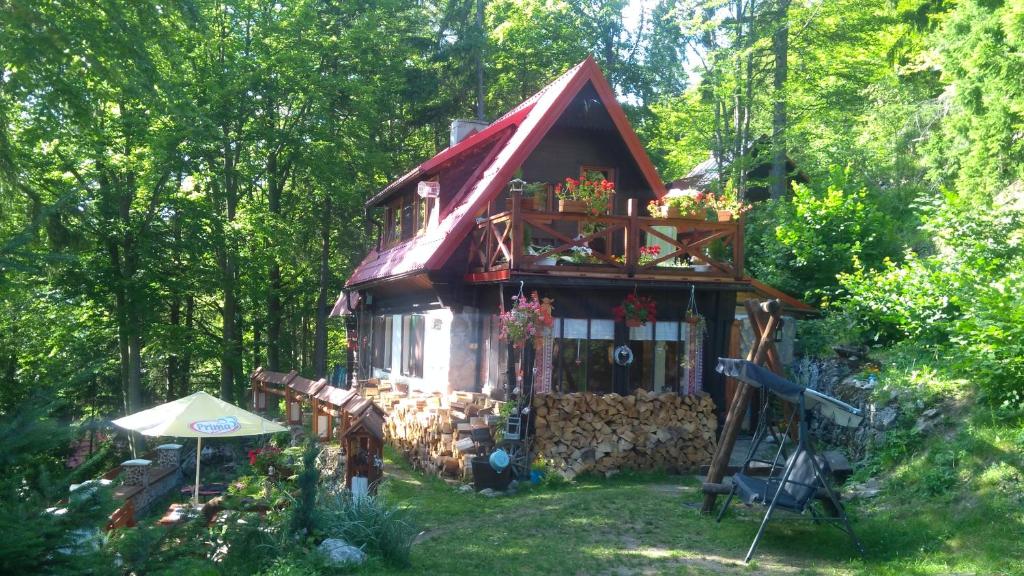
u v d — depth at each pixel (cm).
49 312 2069
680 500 1098
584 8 3488
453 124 2144
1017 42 1535
